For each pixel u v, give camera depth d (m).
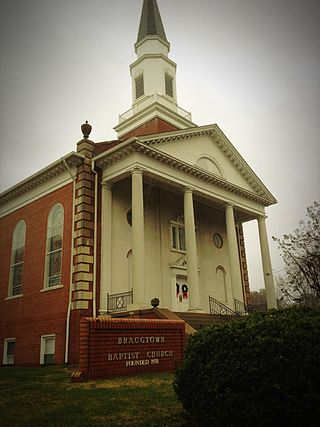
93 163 19.98
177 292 23.47
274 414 4.11
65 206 20.09
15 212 24.34
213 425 4.59
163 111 28.94
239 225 31.02
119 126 30.97
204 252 26.75
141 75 31.86
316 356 4.08
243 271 29.73
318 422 3.89
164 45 33.12
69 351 16.83
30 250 21.97
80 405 6.52
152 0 34.44
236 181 26.30
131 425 5.28
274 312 5.57
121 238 20.70
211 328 5.49
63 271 18.86
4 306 22.53
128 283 20.27
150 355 10.57
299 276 18.89
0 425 5.42
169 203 24.97
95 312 17.50
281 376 4.16
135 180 18.72
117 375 9.70
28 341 19.72
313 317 4.80
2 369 16.12
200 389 4.88
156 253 23.02
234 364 4.57
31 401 7.05
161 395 7.17
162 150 21.17
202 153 24.06
